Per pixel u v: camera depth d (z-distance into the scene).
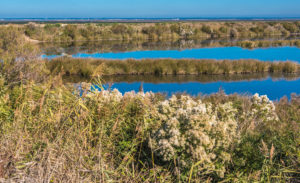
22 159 2.86
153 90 16.62
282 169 3.09
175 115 3.70
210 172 3.00
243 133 4.01
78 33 50.12
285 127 4.41
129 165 3.27
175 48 38.47
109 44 43.09
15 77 7.27
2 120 3.41
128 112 3.75
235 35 59.50
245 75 21.78
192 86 17.84
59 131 3.12
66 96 3.96
